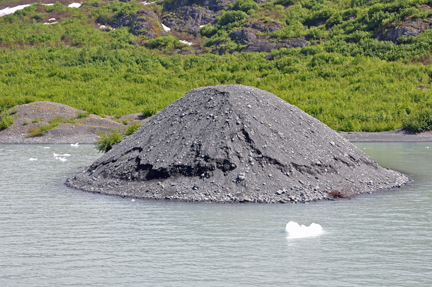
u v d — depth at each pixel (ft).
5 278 85.71
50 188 187.01
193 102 209.05
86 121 506.07
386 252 98.63
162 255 97.40
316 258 94.79
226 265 90.94
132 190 170.40
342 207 145.18
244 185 161.99
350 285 80.69
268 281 82.53
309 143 190.90
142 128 215.10
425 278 83.76
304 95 642.63
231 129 183.01
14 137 468.34
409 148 349.00
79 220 129.70
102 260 94.84
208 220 127.85
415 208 143.02
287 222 125.18
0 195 170.91
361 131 490.08
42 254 99.35
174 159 176.24
